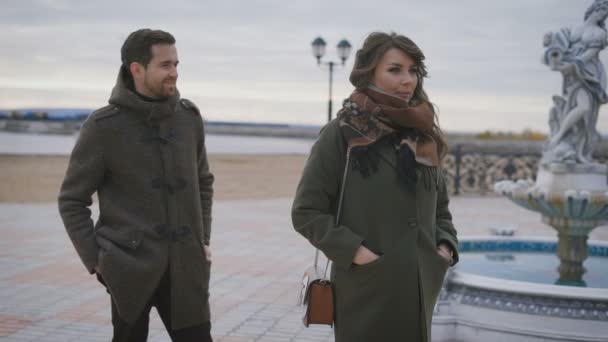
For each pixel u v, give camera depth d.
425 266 2.33
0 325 4.74
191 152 2.79
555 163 5.34
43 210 12.30
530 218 13.12
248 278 6.66
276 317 5.14
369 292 2.29
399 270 2.27
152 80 2.65
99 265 2.61
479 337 4.29
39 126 61.50
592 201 5.04
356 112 2.34
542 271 5.93
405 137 2.33
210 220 2.98
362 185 2.31
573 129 5.36
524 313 4.21
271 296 5.87
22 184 16.86
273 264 7.46
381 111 2.31
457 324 4.38
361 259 2.23
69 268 6.88
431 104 2.51
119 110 2.67
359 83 2.39
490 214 13.74
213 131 101.50
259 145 56.62
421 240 2.33
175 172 2.71
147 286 2.62
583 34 5.17
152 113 2.64
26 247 8.18
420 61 2.41
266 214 12.63
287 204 14.62
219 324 4.92
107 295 5.71
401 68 2.35
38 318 4.95
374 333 2.29
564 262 5.62
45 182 17.48
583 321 4.10
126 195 2.66
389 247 2.28
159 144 2.69
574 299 4.19
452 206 15.28
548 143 5.51
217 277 6.69
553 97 5.46
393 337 2.28
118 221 2.65
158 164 2.68
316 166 2.36
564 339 4.05
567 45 5.21
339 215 2.35
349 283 2.33
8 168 21.19
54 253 7.77
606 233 11.41
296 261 7.68
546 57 5.25
